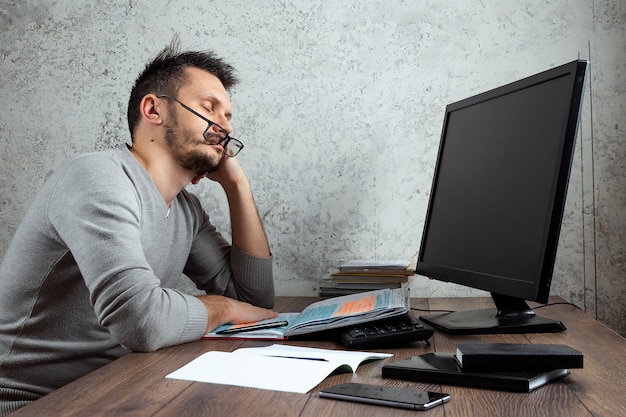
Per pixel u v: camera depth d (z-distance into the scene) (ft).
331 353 4.03
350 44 7.44
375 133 7.42
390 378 3.49
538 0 7.12
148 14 7.70
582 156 7.05
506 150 5.00
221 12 7.62
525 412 2.80
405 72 7.36
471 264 5.23
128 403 3.05
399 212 7.41
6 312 4.95
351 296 5.71
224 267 6.43
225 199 7.67
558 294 7.12
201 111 5.45
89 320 4.97
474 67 7.25
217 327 5.03
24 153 7.88
